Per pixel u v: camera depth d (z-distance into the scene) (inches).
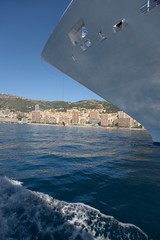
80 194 159.6
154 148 507.8
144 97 333.4
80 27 250.4
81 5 210.8
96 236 97.5
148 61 236.1
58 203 137.9
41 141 689.6
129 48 229.1
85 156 373.1
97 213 124.0
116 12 195.2
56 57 338.0
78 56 295.4
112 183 193.6
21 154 378.0
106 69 290.8
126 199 151.0
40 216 114.7
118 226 108.5
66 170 248.8
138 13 184.7
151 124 446.6
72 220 112.5
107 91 357.4
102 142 730.8
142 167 272.8
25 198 143.8
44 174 225.5
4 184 178.7
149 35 200.1
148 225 111.0
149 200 149.7
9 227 100.9
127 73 278.7
